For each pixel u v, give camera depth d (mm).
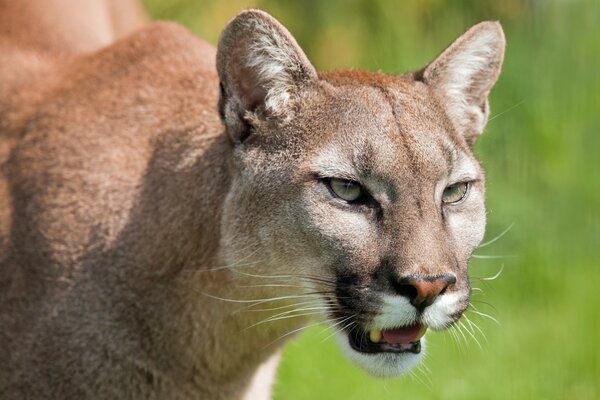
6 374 10594
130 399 10555
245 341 10594
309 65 10102
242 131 10102
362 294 9586
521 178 17547
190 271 10336
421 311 9594
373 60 18312
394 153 9672
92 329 10430
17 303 10656
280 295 10148
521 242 16844
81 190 10719
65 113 11141
